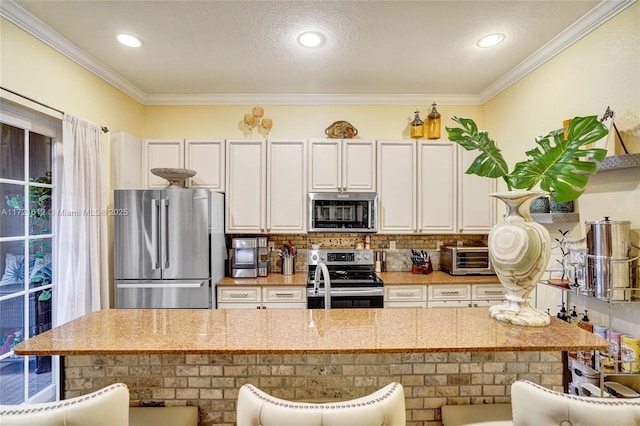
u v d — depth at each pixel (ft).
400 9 6.23
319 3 6.07
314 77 9.37
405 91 10.52
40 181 6.88
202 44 7.51
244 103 10.88
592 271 5.53
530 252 4.20
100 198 7.99
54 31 6.79
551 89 7.72
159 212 8.53
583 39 6.74
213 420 3.92
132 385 3.93
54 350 3.55
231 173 9.97
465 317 4.73
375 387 3.94
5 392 6.21
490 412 3.75
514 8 6.19
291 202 10.02
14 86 6.08
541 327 4.21
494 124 10.23
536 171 4.49
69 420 2.61
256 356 3.92
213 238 8.95
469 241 11.23
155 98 10.73
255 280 9.52
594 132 4.14
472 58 8.21
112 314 4.99
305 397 3.92
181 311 5.17
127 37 7.16
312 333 4.05
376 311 5.12
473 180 10.18
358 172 10.06
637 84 5.59
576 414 2.56
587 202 6.55
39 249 6.85
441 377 3.98
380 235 11.12
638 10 5.56
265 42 7.44
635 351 5.23
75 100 7.66
